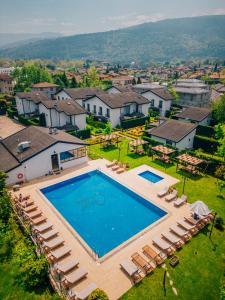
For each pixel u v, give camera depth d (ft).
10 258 63.52
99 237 75.61
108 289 54.60
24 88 360.48
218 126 149.07
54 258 62.80
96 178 113.29
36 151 105.40
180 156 119.55
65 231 73.92
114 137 151.94
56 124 179.32
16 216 79.46
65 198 97.40
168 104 224.33
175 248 67.21
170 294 54.03
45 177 109.09
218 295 54.34
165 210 84.79
